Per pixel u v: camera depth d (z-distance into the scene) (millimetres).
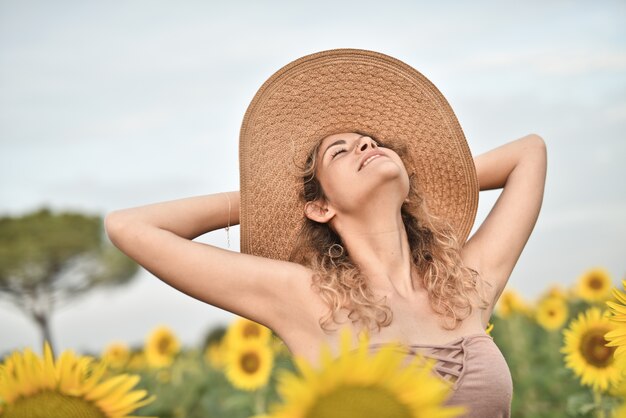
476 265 3471
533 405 6805
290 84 3717
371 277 3230
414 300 3191
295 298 3139
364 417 1614
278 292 3152
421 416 1638
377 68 3795
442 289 3191
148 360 8680
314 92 3754
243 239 3580
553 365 7953
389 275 3244
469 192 3820
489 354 3062
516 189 3756
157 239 3156
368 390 1647
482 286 3381
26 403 1992
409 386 1646
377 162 3240
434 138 3834
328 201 3391
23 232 53219
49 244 53188
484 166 3885
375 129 3820
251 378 6469
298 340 3143
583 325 4617
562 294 9672
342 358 1641
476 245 3549
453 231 3545
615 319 2820
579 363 4562
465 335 3107
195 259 3141
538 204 3742
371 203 3254
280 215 3629
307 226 3514
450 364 2977
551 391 6945
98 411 2018
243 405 6512
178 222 3354
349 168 3307
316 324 3102
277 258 3646
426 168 3842
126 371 7488
